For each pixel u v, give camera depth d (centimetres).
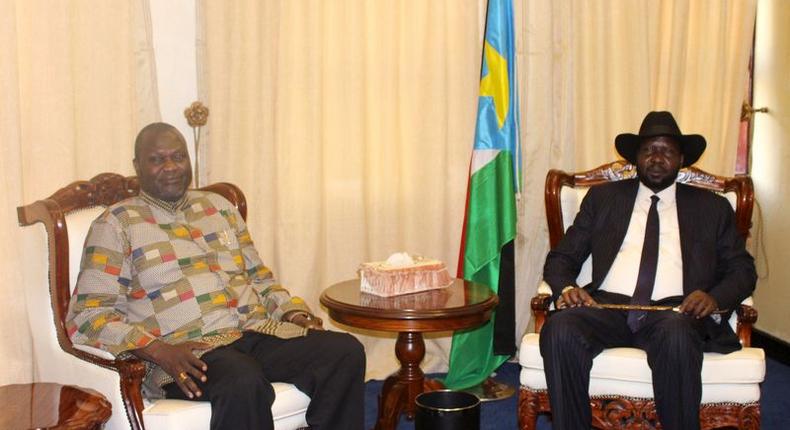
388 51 399
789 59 423
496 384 395
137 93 367
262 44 381
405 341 326
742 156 466
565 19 418
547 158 423
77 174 353
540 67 416
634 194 325
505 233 381
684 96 436
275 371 268
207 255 283
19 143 333
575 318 284
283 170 386
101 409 212
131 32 361
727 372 273
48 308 263
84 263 263
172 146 277
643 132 319
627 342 298
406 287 318
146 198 280
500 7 381
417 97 404
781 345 432
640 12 413
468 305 299
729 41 434
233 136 382
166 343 250
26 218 264
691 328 271
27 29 337
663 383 269
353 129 396
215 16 375
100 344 248
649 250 311
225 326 275
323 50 388
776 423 346
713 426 278
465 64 408
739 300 294
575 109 422
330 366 263
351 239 402
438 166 409
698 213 314
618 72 416
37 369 343
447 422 259
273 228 390
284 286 390
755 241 461
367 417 357
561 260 322
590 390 284
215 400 241
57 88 342
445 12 402
